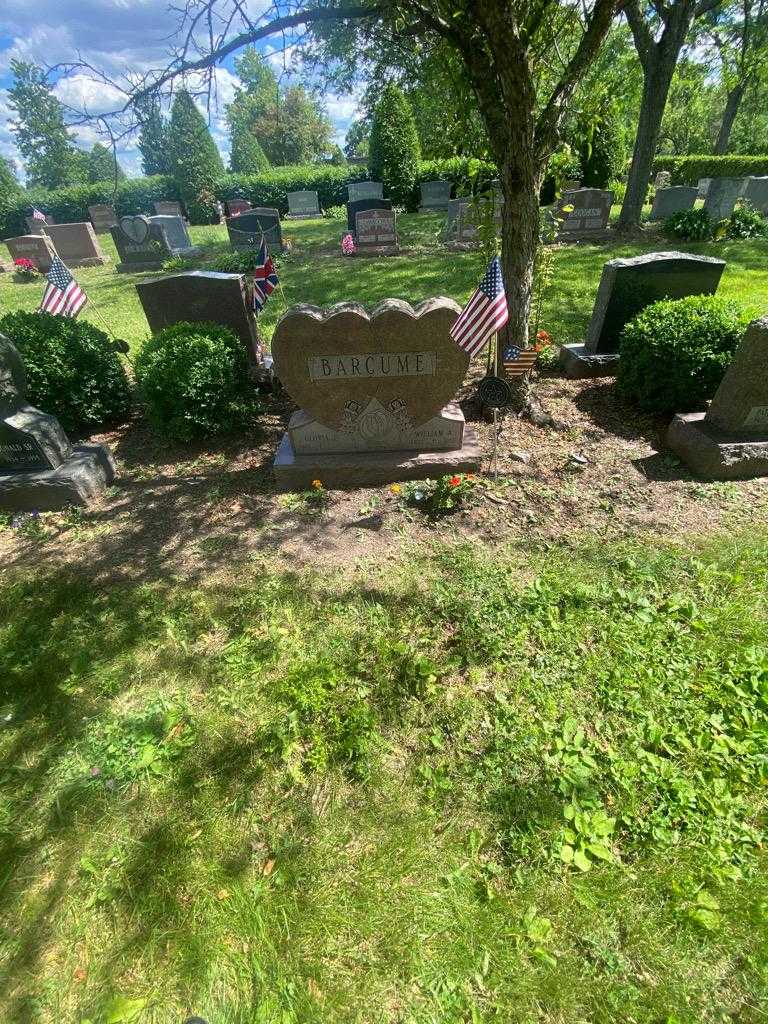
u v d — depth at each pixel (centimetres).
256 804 273
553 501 478
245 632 369
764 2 1764
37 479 502
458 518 465
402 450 525
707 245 1338
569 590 379
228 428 600
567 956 217
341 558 431
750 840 246
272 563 431
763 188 1733
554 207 1462
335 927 228
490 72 449
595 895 232
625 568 399
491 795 270
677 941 219
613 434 577
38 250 1758
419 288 1125
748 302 926
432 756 290
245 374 626
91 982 219
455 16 430
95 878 249
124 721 316
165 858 254
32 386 584
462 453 518
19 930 234
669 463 525
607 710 305
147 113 501
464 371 477
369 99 679
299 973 216
